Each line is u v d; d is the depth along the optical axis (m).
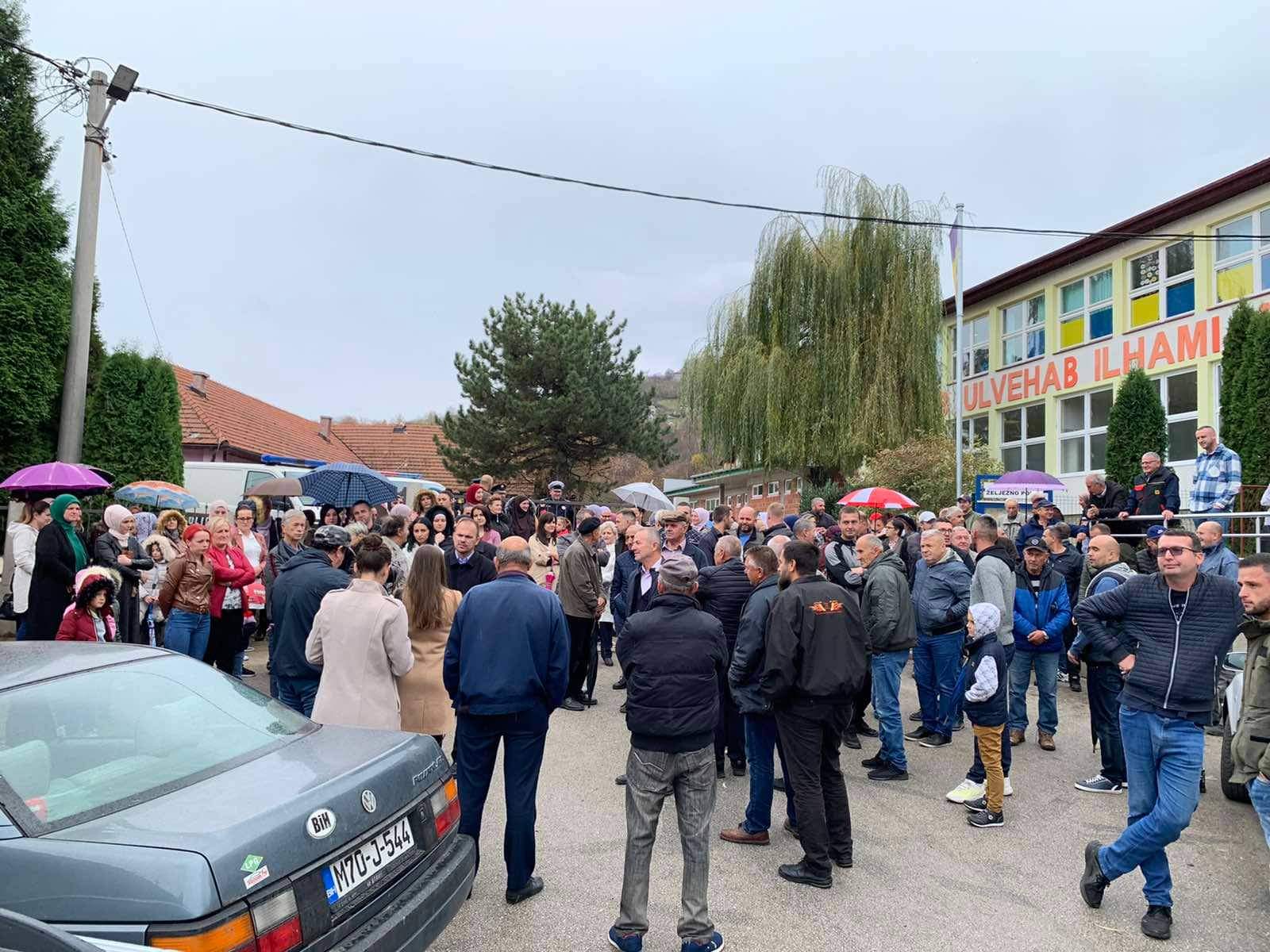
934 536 7.37
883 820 5.65
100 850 2.43
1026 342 21.80
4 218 11.87
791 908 4.35
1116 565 6.59
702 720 3.96
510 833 4.33
